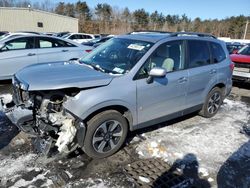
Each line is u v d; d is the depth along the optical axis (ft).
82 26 209.15
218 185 10.37
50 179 10.03
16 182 9.71
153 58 12.54
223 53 17.30
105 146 11.57
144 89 11.97
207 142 13.92
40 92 10.66
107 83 10.88
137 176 10.61
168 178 10.62
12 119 10.96
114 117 11.30
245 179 10.87
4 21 101.35
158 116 13.32
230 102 22.07
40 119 10.34
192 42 14.88
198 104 15.93
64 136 10.32
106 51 13.91
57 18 113.70
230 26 269.64
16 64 23.40
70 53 26.40
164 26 277.64
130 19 270.46
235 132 15.51
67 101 10.27
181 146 13.25
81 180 10.11
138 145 13.01
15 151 11.75
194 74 14.60
